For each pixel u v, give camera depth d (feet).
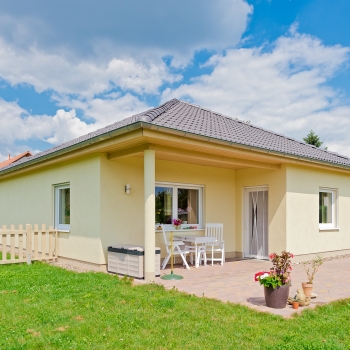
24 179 45.06
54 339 14.78
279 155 32.99
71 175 34.68
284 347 13.67
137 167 32.91
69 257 34.47
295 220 37.35
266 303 19.80
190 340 14.78
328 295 22.63
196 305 19.69
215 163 36.63
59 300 20.70
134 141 25.70
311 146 50.14
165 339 14.88
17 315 18.04
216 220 39.32
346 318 17.74
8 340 14.75
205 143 27.25
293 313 18.33
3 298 21.25
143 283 25.22
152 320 17.13
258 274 20.08
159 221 35.06
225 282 26.32
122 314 17.95
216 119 38.86
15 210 47.37
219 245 36.60
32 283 25.16
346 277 28.91
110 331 15.76
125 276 26.73
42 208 40.22
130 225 31.96
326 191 43.06
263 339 14.78
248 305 19.92
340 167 41.06
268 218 38.01
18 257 38.11
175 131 24.53
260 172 39.04
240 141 29.55
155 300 20.43
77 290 22.93
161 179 34.55
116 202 31.07
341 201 44.60
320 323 16.84
